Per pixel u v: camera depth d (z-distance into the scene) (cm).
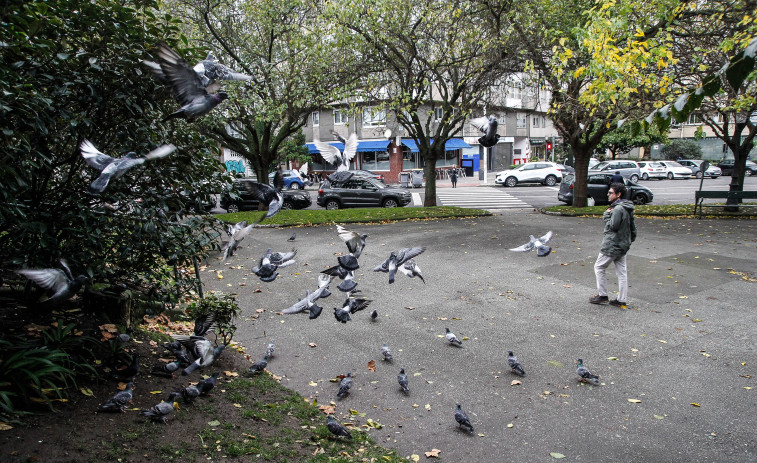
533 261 1238
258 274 577
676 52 1430
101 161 371
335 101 2091
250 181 563
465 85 1908
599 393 611
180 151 604
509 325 834
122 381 538
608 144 4909
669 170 4184
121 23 529
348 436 493
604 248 907
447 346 755
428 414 568
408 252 573
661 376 649
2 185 452
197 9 1831
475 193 3306
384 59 1884
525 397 605
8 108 434
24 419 427
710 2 1344
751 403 577
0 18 470
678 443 505
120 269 641
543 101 2069
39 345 509
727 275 1075
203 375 605
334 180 672
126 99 546
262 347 752
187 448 438
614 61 1091
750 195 1820
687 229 1630
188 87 415
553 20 1642
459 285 1058
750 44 315
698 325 811
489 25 1797
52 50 519
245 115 1986
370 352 736
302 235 1622
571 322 841
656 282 1044
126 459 404
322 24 1866
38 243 512
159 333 712
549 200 2820
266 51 1939
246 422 503
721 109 1552
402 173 4169
